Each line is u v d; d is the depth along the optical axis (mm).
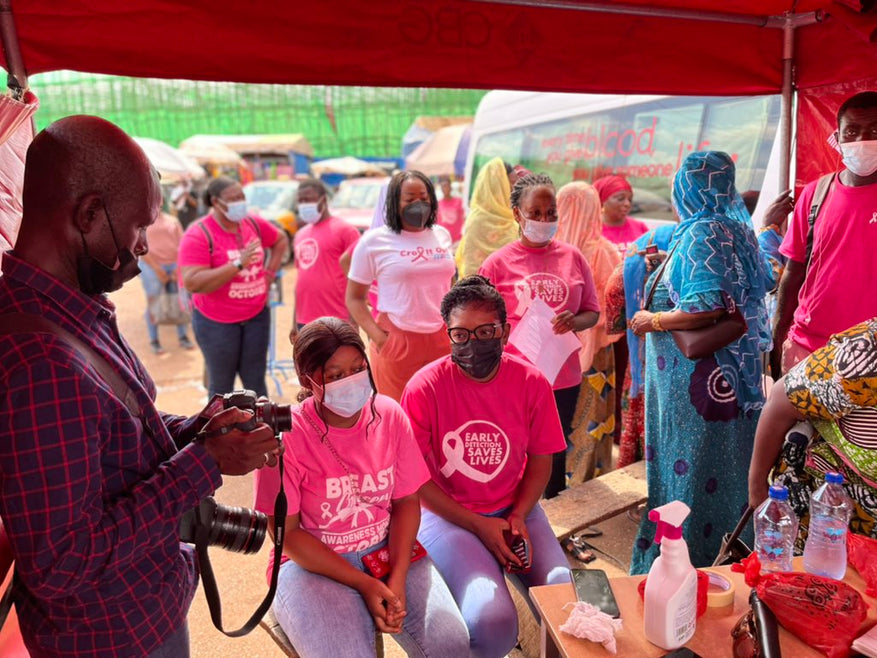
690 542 2812
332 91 22219
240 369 4887
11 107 1879
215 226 4695
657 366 2814
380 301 3691
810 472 2061
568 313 3361
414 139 18609
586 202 4113
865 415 1790
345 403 2006
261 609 1664
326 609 1977
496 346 2328
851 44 3164
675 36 3199
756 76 3426
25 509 1174
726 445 2711
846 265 2846
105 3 2305
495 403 2396
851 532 1930
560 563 2291
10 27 2227
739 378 2652
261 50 2539
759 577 1745
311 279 5352
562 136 6316
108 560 1254
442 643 2006
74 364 1219
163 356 7871
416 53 2758
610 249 4191
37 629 1382
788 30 3367
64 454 1186
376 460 2123
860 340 1746
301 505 2105
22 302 1249
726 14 3197
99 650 1375
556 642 1606
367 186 14898
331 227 5352
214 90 20875
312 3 2564
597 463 4035
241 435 1367
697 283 2543
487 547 2336
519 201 3432
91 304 1320
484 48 2863
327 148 23219
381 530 2189
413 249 3602
